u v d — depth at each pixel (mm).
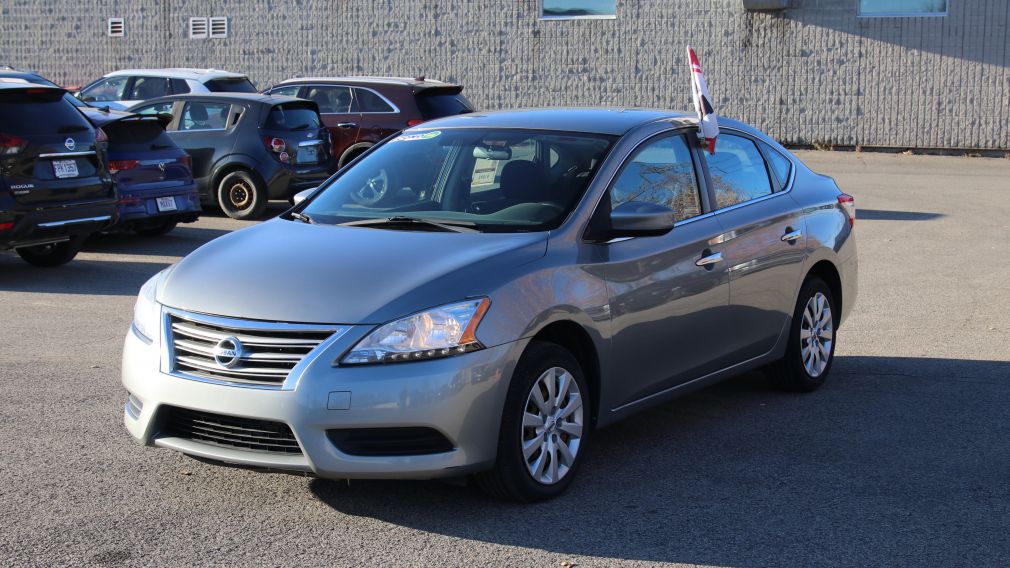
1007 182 18781
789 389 6781
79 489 4973
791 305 6531
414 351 4406
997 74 22641
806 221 6680
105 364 7234
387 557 4266
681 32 24141
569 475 5004
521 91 25359
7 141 9789
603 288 5102
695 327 5715
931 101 23109
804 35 23469
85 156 10430
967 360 7578
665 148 5855
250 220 14758
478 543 4414
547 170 5480
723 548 4391
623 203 5227
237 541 4410
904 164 21609
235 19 26812
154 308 4832
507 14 25125
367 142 16438
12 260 11617
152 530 4516
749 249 6098
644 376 5434
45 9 27953
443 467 4469
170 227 13234
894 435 5926
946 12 22688
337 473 4383
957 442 5801
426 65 25828
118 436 5742
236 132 14680
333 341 4395
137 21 27422
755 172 6535
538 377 4770
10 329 8273
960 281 10477
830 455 5586
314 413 4328
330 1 26156
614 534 4527
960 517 4738
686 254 5613
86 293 9766
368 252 4914
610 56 24688
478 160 5684
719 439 5855
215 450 4555
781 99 23844
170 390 4590
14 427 5867
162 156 12523
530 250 4914
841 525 4645
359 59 26219
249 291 4652
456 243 4980
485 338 4527
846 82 23453
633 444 5773
